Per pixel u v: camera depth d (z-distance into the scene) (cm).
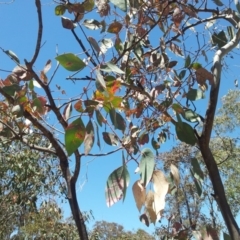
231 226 190
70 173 231
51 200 823
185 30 254
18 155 750
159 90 212
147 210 154
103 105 165
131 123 213
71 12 231
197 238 171
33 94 216
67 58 156
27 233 831
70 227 852
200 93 205
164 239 183
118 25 237
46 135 232
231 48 226
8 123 248
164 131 219
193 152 211
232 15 252
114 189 147
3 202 809
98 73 156
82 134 150
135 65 249
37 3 207
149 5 251
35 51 211
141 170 152
